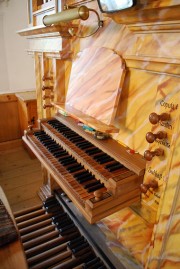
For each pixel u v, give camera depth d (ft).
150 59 2.17
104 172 2.81
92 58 3.26
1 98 8.02
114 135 3.22
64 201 5.23
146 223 2.75
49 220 4.78
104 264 3.79
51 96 4.71
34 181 6.84
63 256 3.96
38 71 5.09
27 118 7.43
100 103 2.97
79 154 3.25
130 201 2.69
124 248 3.79
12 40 10.12
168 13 1.72
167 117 2.20
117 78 2.77
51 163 3.31
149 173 2.52
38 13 4.59
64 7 3.51
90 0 3.16
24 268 2.39
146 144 2.68
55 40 3.93
